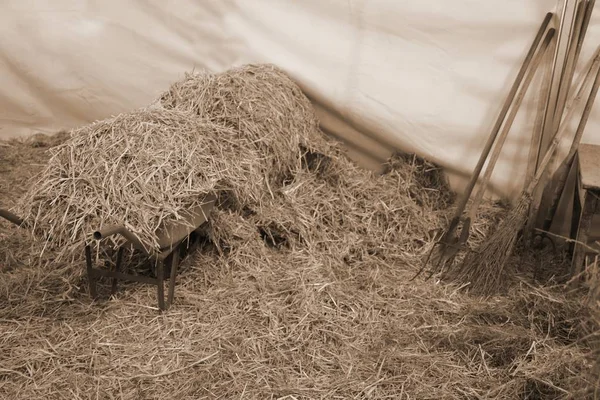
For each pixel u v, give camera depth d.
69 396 2.55
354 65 3.83
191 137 3.05
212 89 3.42
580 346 2.79
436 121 3.82
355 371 2.72
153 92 4.26
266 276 3.21
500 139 3.46
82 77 4.28
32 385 2.59
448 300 3.15
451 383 2.66
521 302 3.12
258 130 3.36
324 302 3.09
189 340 2.84
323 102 3.94
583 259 3.26
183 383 2.61
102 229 2.53
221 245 3.35
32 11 4.17
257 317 2.98
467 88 3.72
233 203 3.34
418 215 3.69
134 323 2.92
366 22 3.74
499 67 3.65
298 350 2.82
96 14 4.14
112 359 2.72
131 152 2.88
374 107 3.87
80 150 2.90
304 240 3.42
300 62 3.90
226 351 2.79
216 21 3.99
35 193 2.83
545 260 3.50
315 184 3.64
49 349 2.77
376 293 3.19
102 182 2.80
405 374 2.70
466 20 3.59
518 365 2.72
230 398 2.55
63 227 2.77
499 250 3.25
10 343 2.80
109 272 2.98
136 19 4.11
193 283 3.17
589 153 3.30
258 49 3.94
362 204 3.67
